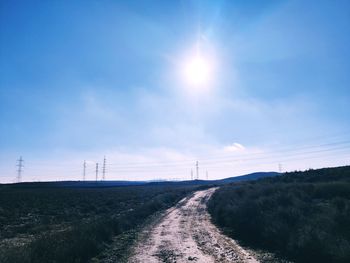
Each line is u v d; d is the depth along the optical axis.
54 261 13.01
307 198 24.91
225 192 46.78
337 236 12.99
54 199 58.25
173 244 18.39
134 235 22.48
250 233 19.28
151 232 23.77
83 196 67.75
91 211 42.78
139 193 80.81
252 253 14.88
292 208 19.17
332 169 51.69
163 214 37.72
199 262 13.65
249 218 20.91
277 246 15.42
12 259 11.59
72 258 14.16
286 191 28.27
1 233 24.62
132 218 30.25
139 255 15.70
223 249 16.27
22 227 26.75
